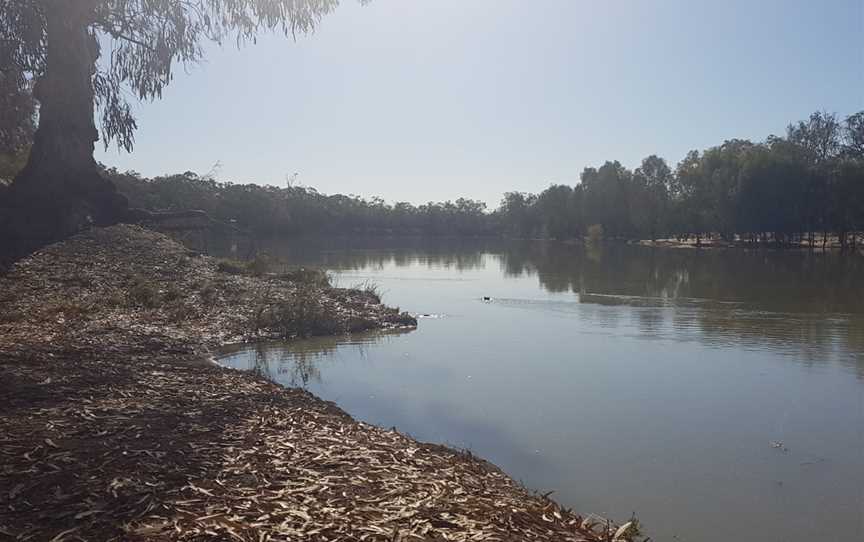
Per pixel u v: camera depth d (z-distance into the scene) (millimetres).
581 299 20734
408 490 4496
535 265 39875
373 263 41469
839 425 7418
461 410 7910
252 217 73062
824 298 20641
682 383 9359
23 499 3879
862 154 62594
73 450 4793
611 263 41719
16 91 17000
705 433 7129
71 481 4180
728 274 31469
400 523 3871
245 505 3959
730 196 62875
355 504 4117
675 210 73000
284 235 84500
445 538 3727
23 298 13680
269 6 14594
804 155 62875
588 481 5758
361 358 11180
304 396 7922
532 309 18172
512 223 114750
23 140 21547
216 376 8547
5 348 8773
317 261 42844
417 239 103688
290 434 5770
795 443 6812
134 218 22000
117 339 10766
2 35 13156
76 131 19406
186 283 16969
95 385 7117
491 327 14789
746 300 20172
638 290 23672
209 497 4055
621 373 9977
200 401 6855
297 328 13492
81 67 18234
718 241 74875
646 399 8445
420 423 7391
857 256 49969
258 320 13477
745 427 7348
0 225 17500
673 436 7004
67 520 3625
